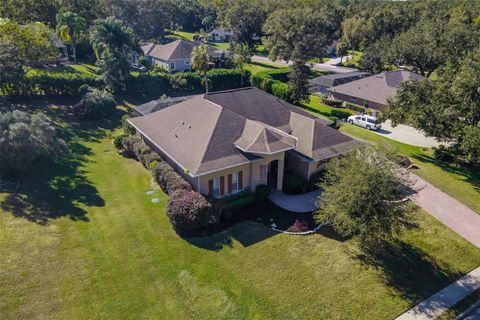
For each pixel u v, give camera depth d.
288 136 28.19
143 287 19.12
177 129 30.17
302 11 83.12
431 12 89.88
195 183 25.89
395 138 42.59
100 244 22.16
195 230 23.52
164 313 17.70
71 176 30.23
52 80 46.06
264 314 17.77
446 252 22.56
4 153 26.92
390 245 22.77
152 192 28.20
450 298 19.16
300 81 53.97
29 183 28.14
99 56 53.34
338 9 108.94
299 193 28.50
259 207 26.48
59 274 19.64
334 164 23.14
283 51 80.75
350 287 19.55
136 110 41.25
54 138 30.39
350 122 48.12
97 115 43.06
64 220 24.19
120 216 25.08
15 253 20.75
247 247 22.16
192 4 133.88
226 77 62.50
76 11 72.00
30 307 17.61
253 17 92.56
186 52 72.56
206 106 30.56
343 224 19.95
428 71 67.19
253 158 26.55
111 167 32.44
